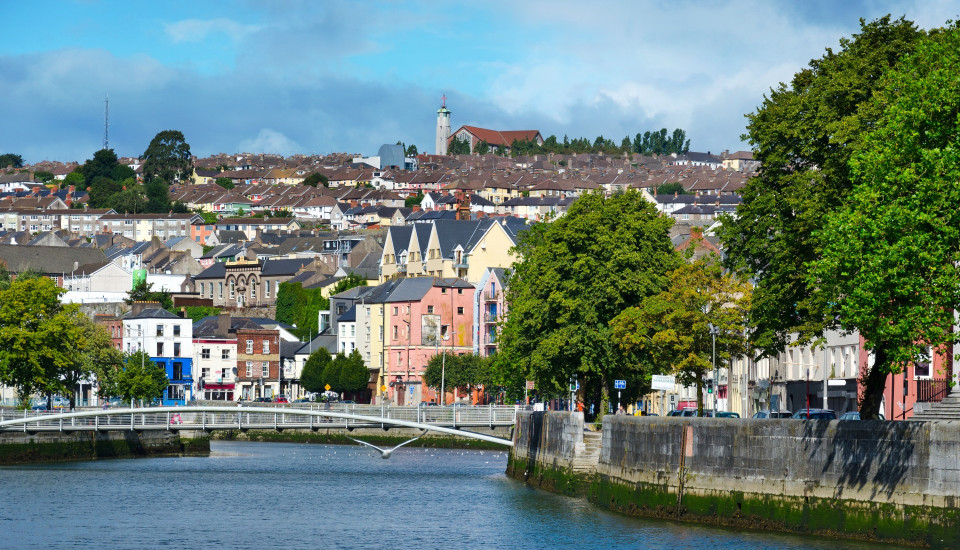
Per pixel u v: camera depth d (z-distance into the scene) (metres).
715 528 109.31
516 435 184.12
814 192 110.38
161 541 124.56
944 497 88.50
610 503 130.50
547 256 168.88
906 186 91.00
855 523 95.12
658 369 164.38
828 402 168.75
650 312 150.75
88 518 140.00
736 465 107.50
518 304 177.38
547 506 141.50
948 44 96.19
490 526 130.62
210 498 159.00
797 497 100.75
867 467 94.81
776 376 188.88
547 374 171.00
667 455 117.31
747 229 116.88
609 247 163.50
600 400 181.00
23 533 128.88
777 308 113.69
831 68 114.88
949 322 88.44
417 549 118.31
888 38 114.56
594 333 163.75
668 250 170.38
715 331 140.25
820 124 110.44
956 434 87.94
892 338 90.00
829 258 92.94
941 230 87.44
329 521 137.25
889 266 88.50
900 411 139.88
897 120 92.56
